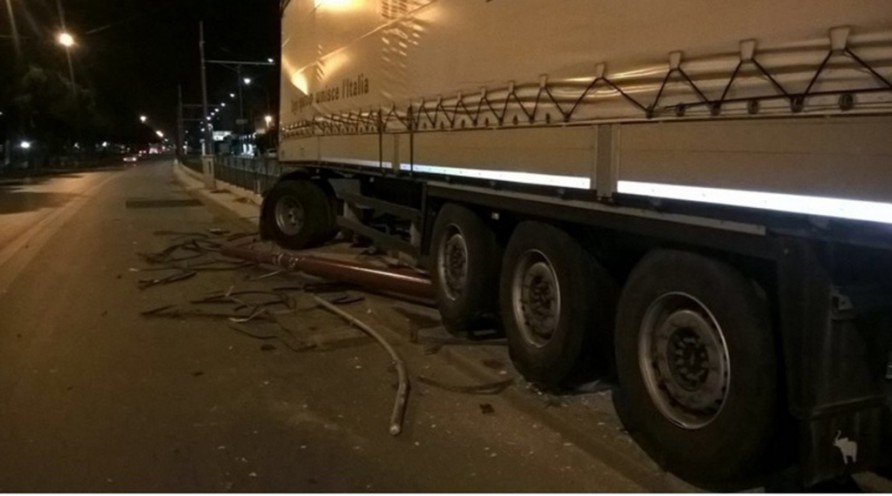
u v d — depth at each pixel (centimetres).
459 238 652
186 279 984
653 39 392
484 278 627
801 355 334
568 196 469
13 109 4606
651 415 423
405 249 841
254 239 1280
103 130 8419
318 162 1053
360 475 417
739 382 365
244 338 700
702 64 360
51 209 2166
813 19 304
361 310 800
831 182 297
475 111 587
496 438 466
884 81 278
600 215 448
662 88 386
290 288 916
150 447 456
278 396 544
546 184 493
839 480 396
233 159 2877
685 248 402
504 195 553
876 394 354
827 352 336
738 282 367
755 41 330
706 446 386
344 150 934
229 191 2762
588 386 549
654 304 418
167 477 416
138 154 14575
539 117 500
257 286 932
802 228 320
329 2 976
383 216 1001
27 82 4434
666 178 384
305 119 1115
